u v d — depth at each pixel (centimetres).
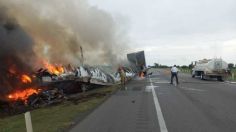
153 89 2409
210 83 3259
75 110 1309
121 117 1118
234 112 1236
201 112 1235
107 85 2633
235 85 2934
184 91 2231
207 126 950
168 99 1705
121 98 1770
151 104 1489
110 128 924
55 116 1177
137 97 1820
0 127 1069
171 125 966
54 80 2061
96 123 1003
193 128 922
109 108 1358
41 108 1548
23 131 938
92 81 2372
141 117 1116
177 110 1289
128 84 3027
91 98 1805
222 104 1486
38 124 1016
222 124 982
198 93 2075
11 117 1347
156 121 1035
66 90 2127
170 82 3353
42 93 1814
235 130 894
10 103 1647
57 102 1731
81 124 988
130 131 884
